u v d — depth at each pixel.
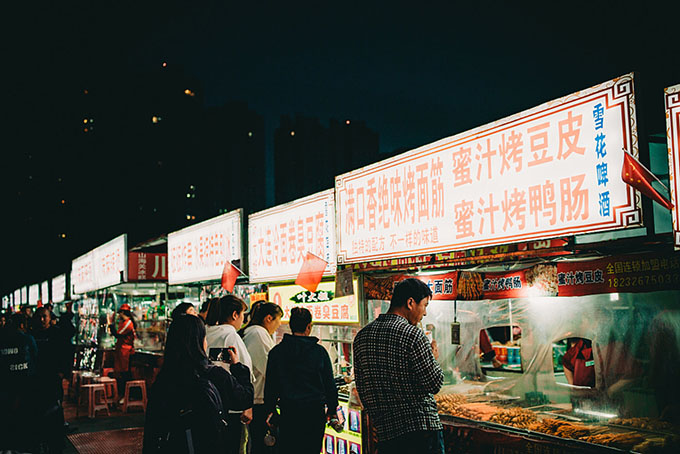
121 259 11.09
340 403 5.13
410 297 3.30
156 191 59.06
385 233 4.72
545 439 3.39
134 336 10.92
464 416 4.01
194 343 3.22
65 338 7.04
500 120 3.67
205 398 3.14
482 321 4.40
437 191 4.17
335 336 5.86
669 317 3.17
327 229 5.57
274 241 6.56
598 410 3.54
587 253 3.24
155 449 3.02
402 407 3.09
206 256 8.40
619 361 3.44
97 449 7.08
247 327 5.14
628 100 2.90
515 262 3.73
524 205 3.48
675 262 2.80
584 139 3.13
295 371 4.16
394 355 3.13
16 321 10.95
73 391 11.60
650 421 3.21
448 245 4.06
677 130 2.76
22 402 6.10
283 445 4.11
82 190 57.22
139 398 10.43
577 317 3.70
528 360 4.04
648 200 2.82
